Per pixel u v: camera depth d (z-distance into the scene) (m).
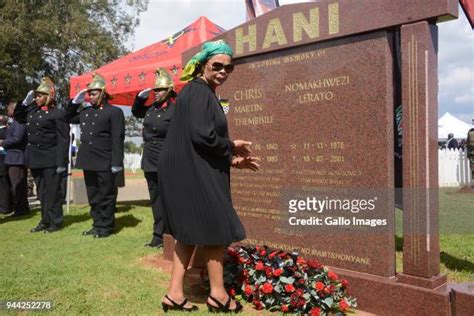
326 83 3.92
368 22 3.58
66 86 25.34
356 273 3.69
